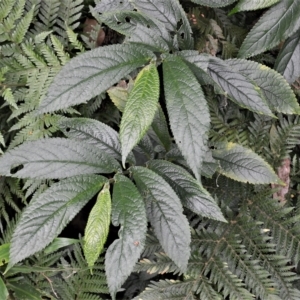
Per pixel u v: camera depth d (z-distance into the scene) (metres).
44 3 1.24
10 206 1.29
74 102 1.04
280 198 1.18
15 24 1.24
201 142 1.02
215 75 1.12
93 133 1.10
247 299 1.11
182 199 1.08
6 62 1.22
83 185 1.04
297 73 1.17
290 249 1.14
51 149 1.05
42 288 1.22
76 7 1.24
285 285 1.13
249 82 1.11
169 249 1.05
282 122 1.20
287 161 1.20
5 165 1.05
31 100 1.21
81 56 1.04
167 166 1.08
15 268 1.18
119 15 1.10
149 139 1.12
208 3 1.15
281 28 1.13
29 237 1.02
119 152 1.09
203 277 1.14
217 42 1.23
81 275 1.21
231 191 1.20
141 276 1.22
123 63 1.05
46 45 1.21
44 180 1.20
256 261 1.14
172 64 1.06
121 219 1.03
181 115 1.03
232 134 1.21
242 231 1.17
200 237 1.17
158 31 1.10
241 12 1.25
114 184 1.05
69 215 1.03
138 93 1.03
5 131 1.26
